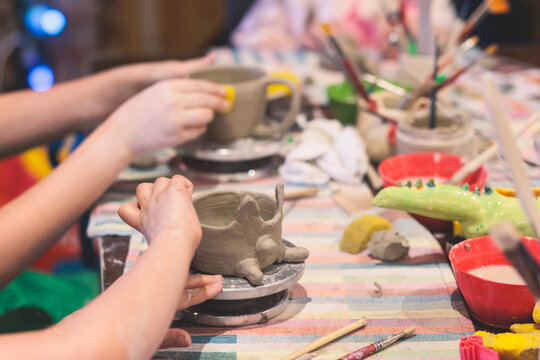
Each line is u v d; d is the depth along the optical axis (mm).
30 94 1138
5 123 1089
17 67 2367
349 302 703
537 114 838
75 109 1127
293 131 1216
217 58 1729
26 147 1115
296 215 910
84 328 519
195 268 684
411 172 937
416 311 685
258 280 640
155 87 945
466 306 692
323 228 872
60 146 1402
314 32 1607
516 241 446
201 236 621
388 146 1045
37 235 792
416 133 951
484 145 1079
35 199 811
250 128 1052
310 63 1697
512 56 1740
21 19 2926
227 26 2521
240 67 1105
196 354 619
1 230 770
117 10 3674
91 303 549
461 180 854
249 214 637
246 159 1019
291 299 708
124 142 906
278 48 2023
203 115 954
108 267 784
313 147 1026
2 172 1524
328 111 1324
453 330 650
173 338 612
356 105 1194
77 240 1555
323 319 674
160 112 917
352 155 997
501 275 670
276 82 1042
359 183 1001
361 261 788
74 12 3520
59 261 1517
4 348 502
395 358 605
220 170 1040
